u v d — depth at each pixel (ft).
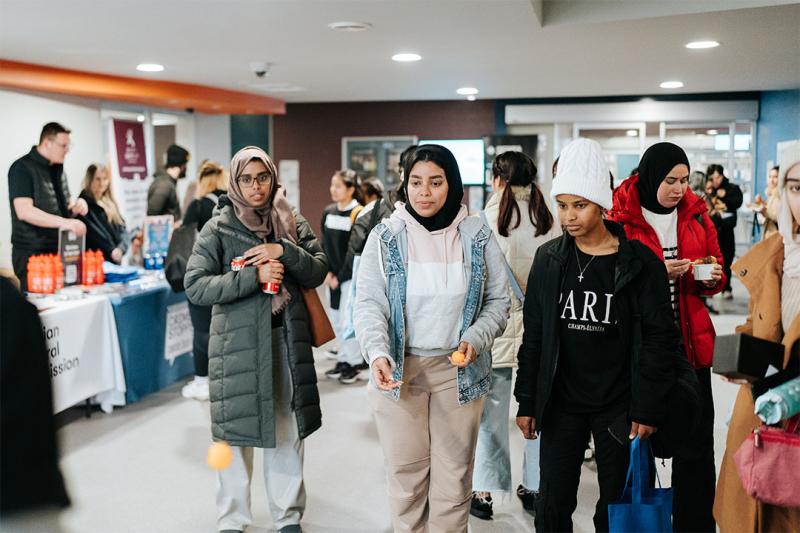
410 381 9.11
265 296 10.84
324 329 11.52
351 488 13.58
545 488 8.64
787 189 7.70
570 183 8.21
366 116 41.98
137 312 18.76
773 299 7.99
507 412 11.89
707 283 10.14
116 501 13.05
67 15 15.79
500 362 11.55
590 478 13.64
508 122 39.99
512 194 11.64
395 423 9.07
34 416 5.20
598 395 8.39
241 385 10.79
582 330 8.38
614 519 7.87
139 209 29.71
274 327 11.16
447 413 9.12
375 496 13.23
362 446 15.74
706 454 10.06
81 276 18.71
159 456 15.25
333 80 28.89
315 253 11.69
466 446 9.18
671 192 10.18
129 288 18.79
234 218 11.07
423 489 9.32
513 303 11.57
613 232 8.61
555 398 8.61
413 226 9.11
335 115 42.27
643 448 8.08
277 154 43.06
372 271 9.09
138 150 29.66
